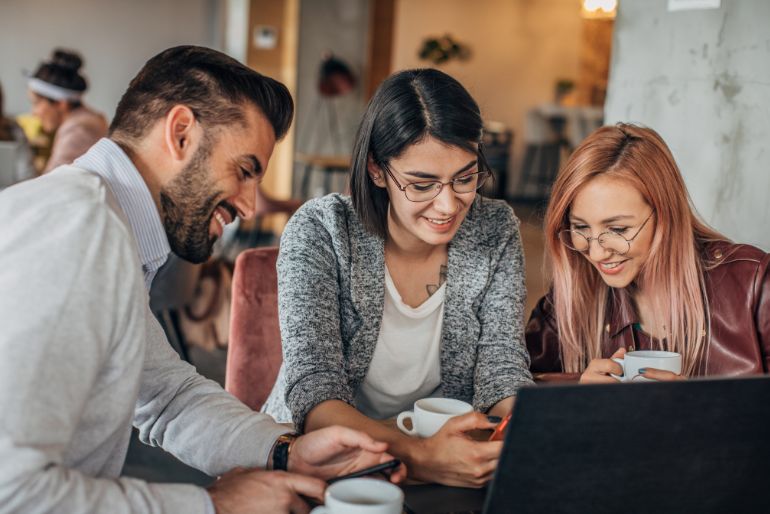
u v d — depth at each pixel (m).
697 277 1.82
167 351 1.46
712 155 2.56
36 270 0.98
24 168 5.66
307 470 1.29
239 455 1.35
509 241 1.85
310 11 9.92
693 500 1.01
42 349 0.96
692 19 2.63
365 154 1.65
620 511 0.98
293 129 9.91
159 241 1.21
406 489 1.32
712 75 2.55
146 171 1.19
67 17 9.70
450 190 1.57
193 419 1.40
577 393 0.91
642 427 0.95
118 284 1.04
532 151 12.51
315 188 9.95
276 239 8.59
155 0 9.91
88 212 1.03
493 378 1.70
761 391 0.97
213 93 1.17
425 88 1.55
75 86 5.52
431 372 1.82
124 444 1.18
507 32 12.28
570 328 1.92
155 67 1.19
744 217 2.43
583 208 1.78
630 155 1.76
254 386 1.99
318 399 1.49
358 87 10.32
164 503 1.08
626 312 1.90
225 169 1.20
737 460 1.00
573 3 12.41
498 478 0.93
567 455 0.94
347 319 1.74
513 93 12.47
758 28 2.38
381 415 1.81
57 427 0.97
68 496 0.98
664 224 1.78
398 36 11.91
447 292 1.79
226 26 10.03
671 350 1.85
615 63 3.00
